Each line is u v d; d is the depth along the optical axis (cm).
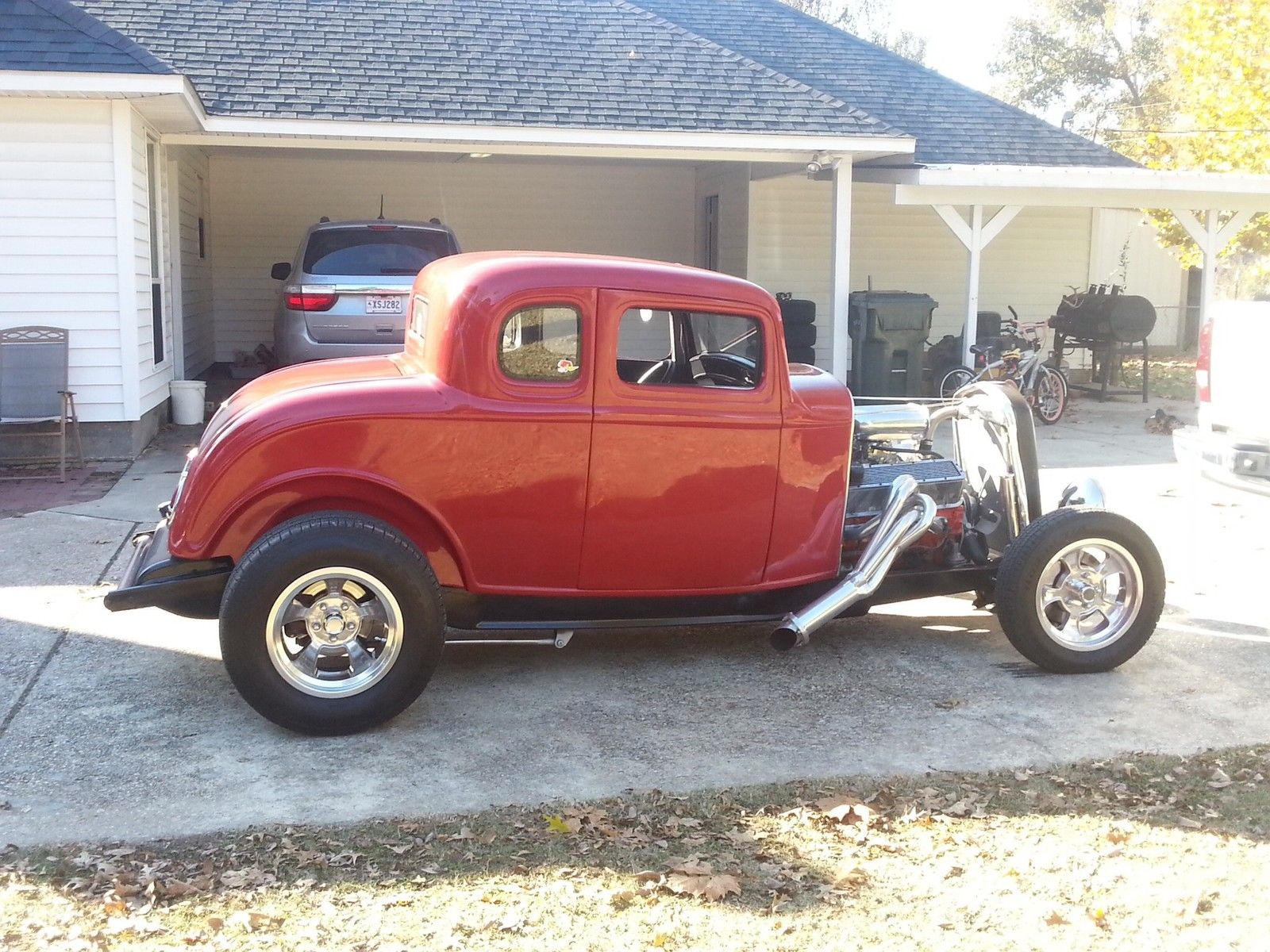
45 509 875
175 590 493
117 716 504
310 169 1795
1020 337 1545
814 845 402
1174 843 406
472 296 493
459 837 402
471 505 500
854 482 590
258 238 1802
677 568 532
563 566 519
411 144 1255
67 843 394
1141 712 523
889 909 364
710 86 1332
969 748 482
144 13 1301
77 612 640
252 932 345
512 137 1224
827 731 498
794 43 1778
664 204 1895
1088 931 353
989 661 589
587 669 570
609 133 1243
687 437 516
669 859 390
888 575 583
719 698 534
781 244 1677
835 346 1368
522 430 497
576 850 395
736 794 438
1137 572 562
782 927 352
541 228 1864
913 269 1750
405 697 485
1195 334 2595
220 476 479
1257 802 438
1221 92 1981
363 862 385
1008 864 391
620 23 1434
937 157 1495
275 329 1164
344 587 480
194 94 1079
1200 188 1433
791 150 1293
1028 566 550
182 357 1400
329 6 1374
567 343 502
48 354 1017
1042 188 1427
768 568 545
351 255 1119
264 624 465
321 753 469
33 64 961
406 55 1303
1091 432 1334
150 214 1195
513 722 504
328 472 482
